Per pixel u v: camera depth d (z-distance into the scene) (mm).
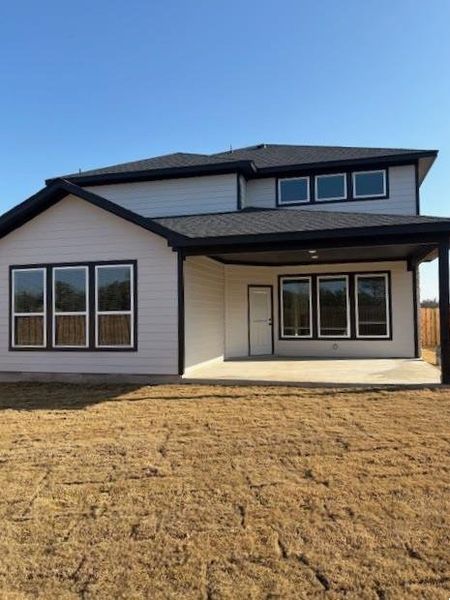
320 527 3893
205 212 14445
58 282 11188
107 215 10922
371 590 3061
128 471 5172
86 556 3535
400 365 12562
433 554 3469
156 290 10617
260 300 15391
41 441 6293
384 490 4574
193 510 4238
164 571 3326
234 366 12555
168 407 8148
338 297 14977
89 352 10914
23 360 11281
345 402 8234
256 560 3439
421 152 13789
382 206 14141
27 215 11250
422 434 6301
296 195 14820
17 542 3748
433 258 13016
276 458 5508
